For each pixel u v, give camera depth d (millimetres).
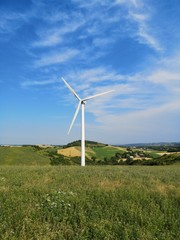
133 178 20641
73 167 33781
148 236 7961
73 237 7895
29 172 24422
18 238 7566
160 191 14203
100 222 8891
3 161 75188
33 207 10633
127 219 9555
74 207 10930
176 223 9195
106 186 15844
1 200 11398
